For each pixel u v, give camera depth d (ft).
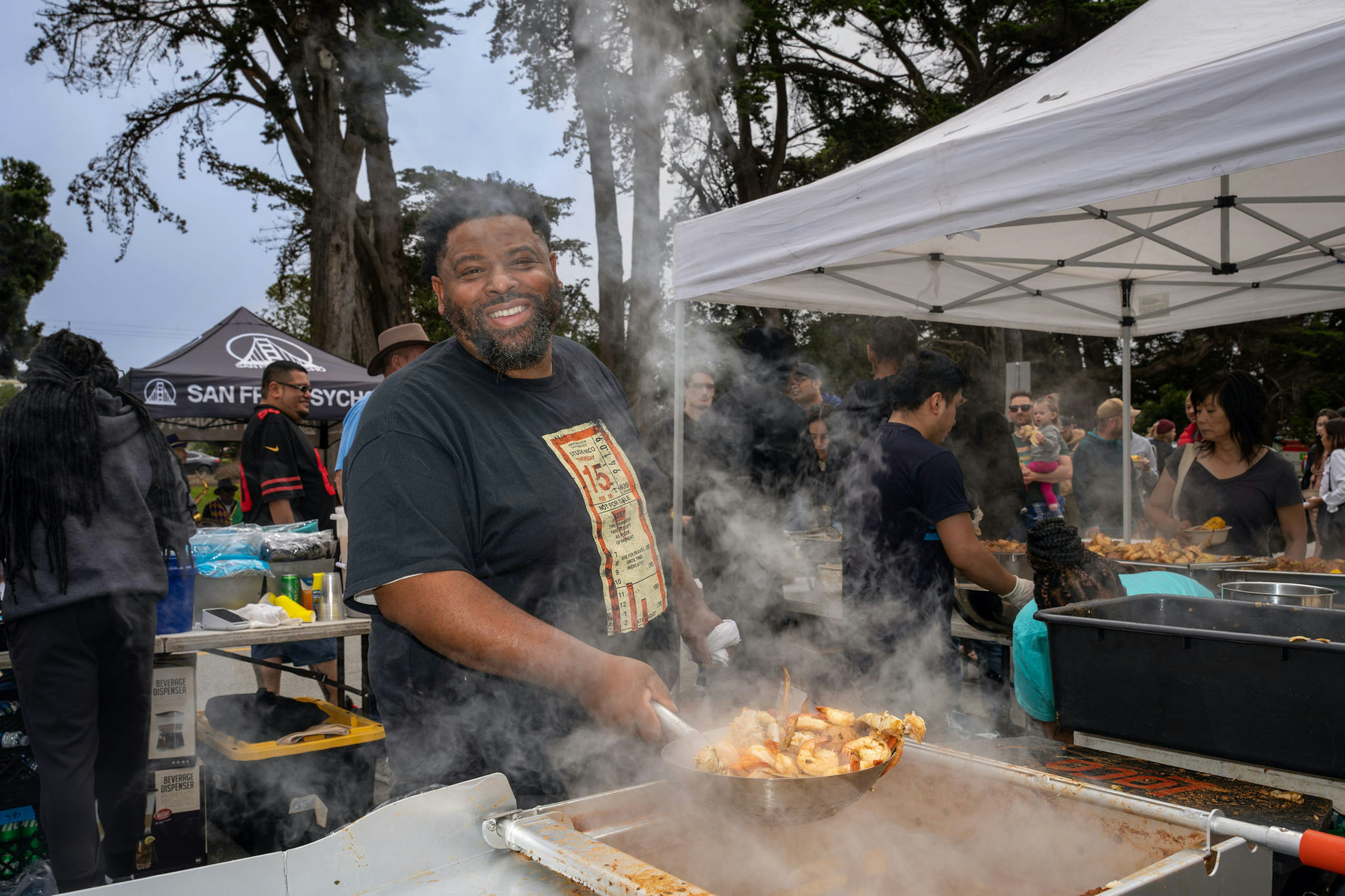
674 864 2.72
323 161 50.01
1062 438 15.19
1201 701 3.66
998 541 9.37
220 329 21.88
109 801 6.87
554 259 3.97
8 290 73.05
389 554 3.26
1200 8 7.04
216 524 23.53
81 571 6.32
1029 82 8.29
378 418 3.51
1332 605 5.39
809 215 8.77
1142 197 10.53
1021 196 6.77
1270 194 10.35
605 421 4.09
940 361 7.41
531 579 3.60
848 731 2.89
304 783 8.00
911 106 55.93
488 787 2.58
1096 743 4.09
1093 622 4.00
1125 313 14.05
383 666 3.74
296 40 48.42
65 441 6.31
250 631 7.47
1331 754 3.30
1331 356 56.95
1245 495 9.50
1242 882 2.35
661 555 4.11
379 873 2.36
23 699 6.37
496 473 3.55
